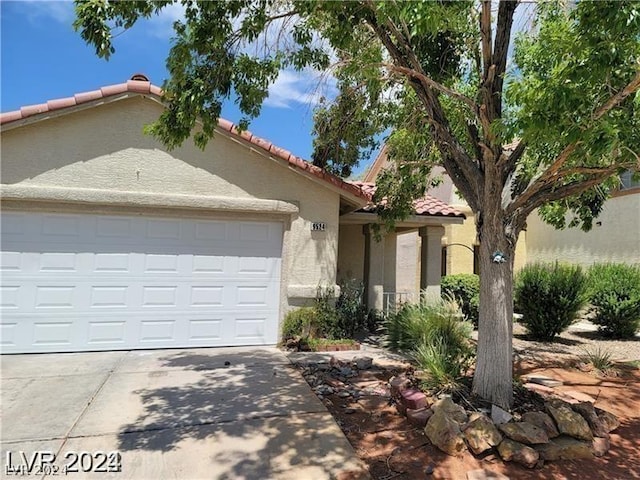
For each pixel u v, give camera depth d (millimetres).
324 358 8305
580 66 3805
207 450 4562
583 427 4859
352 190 9797
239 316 9352
